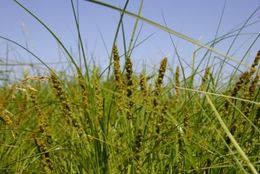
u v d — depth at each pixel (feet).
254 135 2.19
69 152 2.25
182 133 2.05
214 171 2.11
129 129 2.11
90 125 1.98
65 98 2.01
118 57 2.02
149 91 2.24
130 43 2.00
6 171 2.32
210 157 2.11
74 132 2.14
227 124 2.22
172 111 2.39
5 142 2.48
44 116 2.18
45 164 2.11
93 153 1.99
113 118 2.16
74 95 2.37
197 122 2.33
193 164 2.02
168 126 2.31
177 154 2.13
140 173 1.96
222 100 2.45
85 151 2.01
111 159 2.04
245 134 2.18
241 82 2.13
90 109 2.00
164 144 2.17
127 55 2.03
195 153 2.22
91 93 1.98
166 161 2.21
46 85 3.62
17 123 2.48
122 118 2.19
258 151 2.17
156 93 2.10
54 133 2.60
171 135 2.20
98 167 1.92
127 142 2.11
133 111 2.16
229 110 2.25
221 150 2.15
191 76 2.39
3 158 2.36
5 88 3.22
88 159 1.99
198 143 2.13
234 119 2.17
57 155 2.27
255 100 2.17
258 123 2.22
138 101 2.22
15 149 2.45
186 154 2.11
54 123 2.67
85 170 1.98
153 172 2.07
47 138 2.16
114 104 2.14
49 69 2.00
